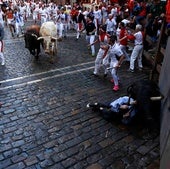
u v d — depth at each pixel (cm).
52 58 1185
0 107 759
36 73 1047
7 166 519
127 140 616
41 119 696
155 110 686
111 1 2327
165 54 807
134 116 671
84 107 769
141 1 1770
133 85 707
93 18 1881
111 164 533
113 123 688
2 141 597
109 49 906
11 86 909
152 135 640
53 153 560
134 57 1109
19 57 1274
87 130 650
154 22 1237
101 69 1117
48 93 860
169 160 452
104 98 835
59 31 1755
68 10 2202
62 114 725
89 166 525
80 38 1816
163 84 729
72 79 995
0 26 1108
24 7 2675
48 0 3284
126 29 1303
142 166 530
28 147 578
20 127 656
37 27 1227
